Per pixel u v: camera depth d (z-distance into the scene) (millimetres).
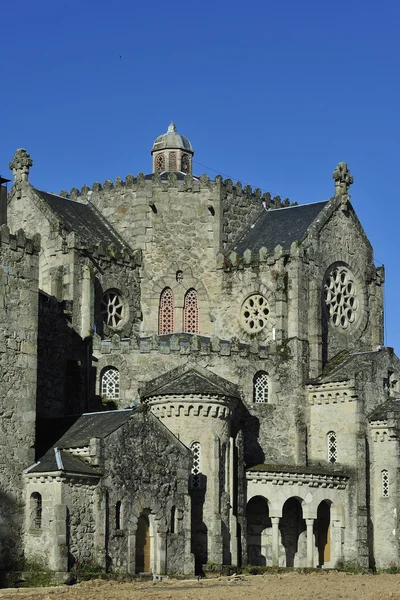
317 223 115688
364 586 85562
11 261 91938
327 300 116312
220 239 116250
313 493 105938
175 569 94250
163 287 115125
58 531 87000
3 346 90625
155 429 94938
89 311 108125
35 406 92125
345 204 119000
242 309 113938
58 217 111438
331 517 107438
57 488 87750
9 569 87562
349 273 119000
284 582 89875
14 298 91812
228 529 99938
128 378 106000
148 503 93125
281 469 104625
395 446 108312
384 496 108688
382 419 109000
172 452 95812
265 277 113188
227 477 100750
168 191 116500
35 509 89125
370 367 110625
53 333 104625
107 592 79125
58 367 104625
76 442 92438
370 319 120375
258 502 106188
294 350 110812
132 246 115562
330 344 115875
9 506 88688
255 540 105500
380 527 108438
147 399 101062
